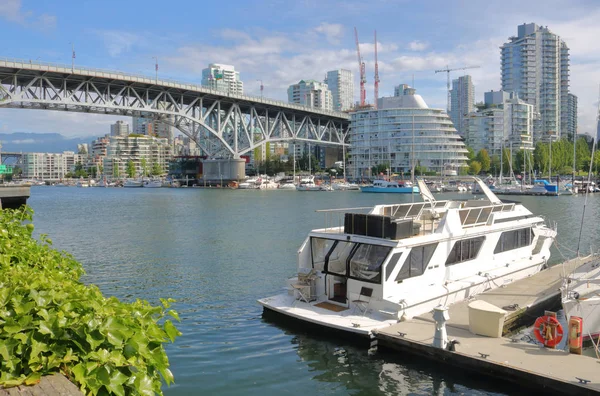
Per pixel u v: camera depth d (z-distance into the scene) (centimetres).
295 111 15838
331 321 1464
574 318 1269
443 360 1281
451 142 13962
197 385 1231
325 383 1245
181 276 2597
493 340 1345
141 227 5022
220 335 1589
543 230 2320
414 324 1452
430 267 1655
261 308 1925
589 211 6369
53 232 4641
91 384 432
